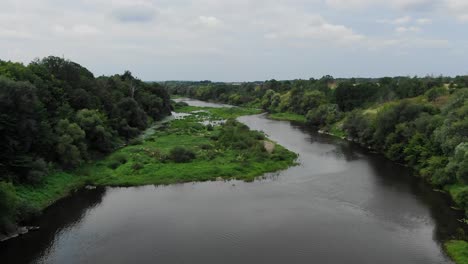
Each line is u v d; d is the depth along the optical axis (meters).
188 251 44.81
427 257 43.78
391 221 53.62
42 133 66.56
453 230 50.53
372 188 67.94
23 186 59.22
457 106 80.69
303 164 85.31
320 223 52.84
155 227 51.22
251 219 53.97
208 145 95.88
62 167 71.25
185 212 56.50
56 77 101.50
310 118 150.38
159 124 143.75
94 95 108.06
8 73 75.69
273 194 64.75
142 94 155.50
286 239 48.03
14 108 59.69
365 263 42.50
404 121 92.50
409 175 76.25
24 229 49.88
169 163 80.94
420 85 144.50
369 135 104.50
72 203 60.19
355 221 53.59
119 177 72.25
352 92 157.88
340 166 83.62
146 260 42.81
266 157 86.44
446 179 66.50
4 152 58.53
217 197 63.19
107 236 48.56
